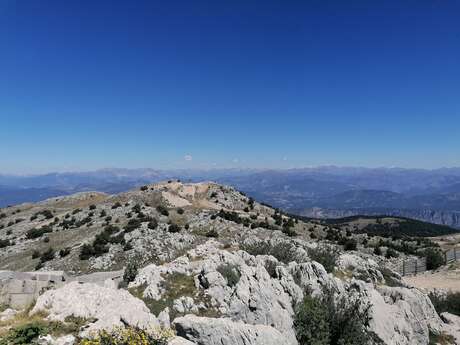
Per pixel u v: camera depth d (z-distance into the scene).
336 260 32.34
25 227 93.06
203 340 16.48
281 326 20.39
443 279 45.16
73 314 14.57
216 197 119.00
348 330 21.09
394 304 25.55
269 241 34.59
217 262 24.34
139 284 23.92
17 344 12.48
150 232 66.19
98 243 62.12
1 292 21.20
